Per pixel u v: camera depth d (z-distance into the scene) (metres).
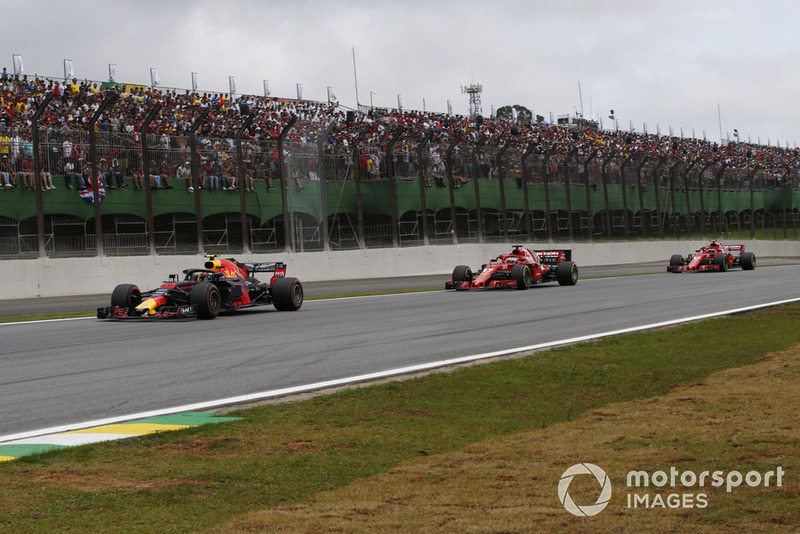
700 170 104.06
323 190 60.78
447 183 70.94
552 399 16.38
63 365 20.80
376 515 9.01
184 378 18.77
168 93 68.19
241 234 55.47
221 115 67.69
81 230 47.59
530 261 49.94
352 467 11.34
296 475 10.94
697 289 46.56
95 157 47.75
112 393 17.03
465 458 11.48
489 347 23.69
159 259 50.53
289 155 58.72
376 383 18.17
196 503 9.73
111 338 26.41
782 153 141.75
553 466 10.80
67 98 58.84
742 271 68.12
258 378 18.72
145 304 32.12
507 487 9.92
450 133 84.50
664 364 20.20
